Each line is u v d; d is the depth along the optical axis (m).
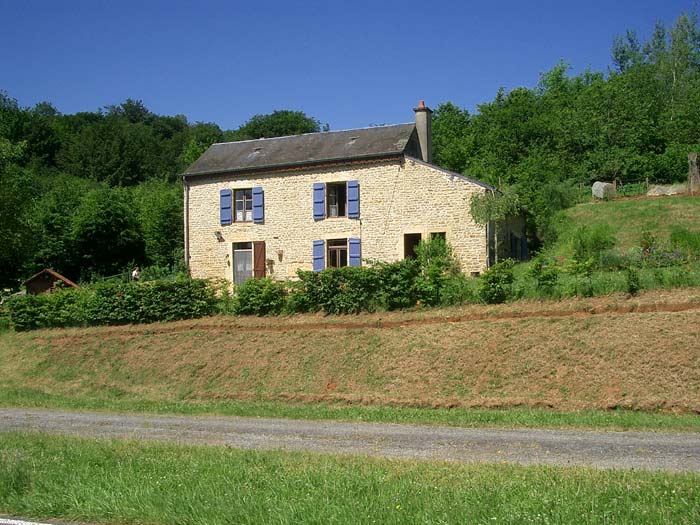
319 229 30.19
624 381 14.98
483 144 55.53
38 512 7.54
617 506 6.48
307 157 30.81
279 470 8.53
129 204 47.16
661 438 10.97
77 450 10.35
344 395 17.42
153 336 24.09
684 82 58.41
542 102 60.00
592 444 10.54
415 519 6.32
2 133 71.12
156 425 14.30
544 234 30.69
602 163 44.78
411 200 28.48
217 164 32.91
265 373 19.83
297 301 23.00
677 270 19.09
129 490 7.71
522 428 12.44
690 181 34.41
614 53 70.12
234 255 32.06
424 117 31.77
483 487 7.31
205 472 8.54
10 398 20.17
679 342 15.52
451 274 25.22
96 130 75.75
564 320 17.78
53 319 28.03
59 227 41.50
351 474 8.12
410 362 18.22
